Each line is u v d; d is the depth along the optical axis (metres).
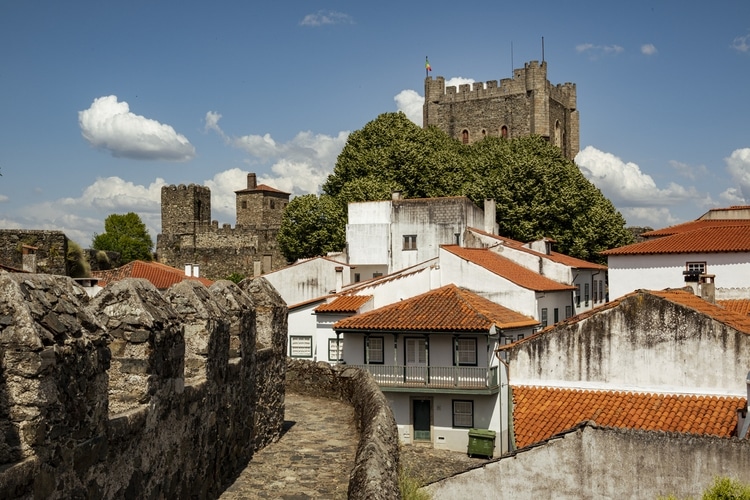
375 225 62.50
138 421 8.64
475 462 36.25
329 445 16.02
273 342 16.53
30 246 43.47
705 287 33.62
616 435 16.30
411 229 61.78
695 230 50.28
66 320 7.20
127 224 128.75
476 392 37.94
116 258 68.06
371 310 46.22
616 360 24.89
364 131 81.31
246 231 110.25
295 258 77.25
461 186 75.06
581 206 74.19
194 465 10.89
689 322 24.00
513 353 26.20
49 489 6.65
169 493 9.77
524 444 22.58
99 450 7.64
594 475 16.39
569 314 54.94
